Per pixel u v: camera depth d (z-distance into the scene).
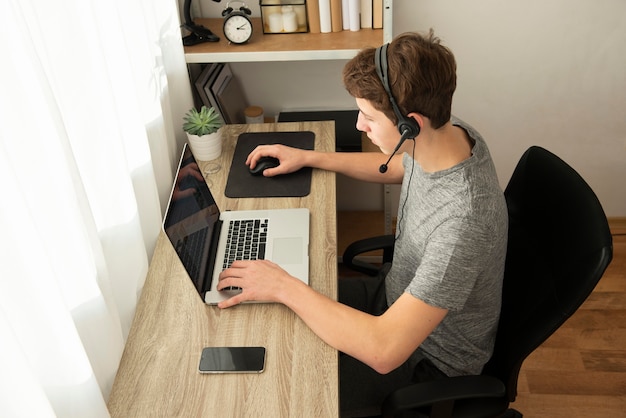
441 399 1.28
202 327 1.35
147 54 1.57
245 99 2.41
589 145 2.51
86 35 1.22
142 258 1.50
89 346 1.24
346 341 1.27
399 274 1.49
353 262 1.82
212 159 1.88
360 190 2.54
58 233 1.10
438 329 1.43
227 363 1.26
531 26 2.21
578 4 2.14
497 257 1.27
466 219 1.21
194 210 1.49
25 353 0.97
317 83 2.34
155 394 1.22
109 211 1.36
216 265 1.50
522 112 2.44
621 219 2.71
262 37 2.01
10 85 0.96
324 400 1.19
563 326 2.30
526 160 1.49
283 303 1.36
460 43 2.27
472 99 2.42
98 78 1.27
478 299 1.34
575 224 1.31
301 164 1.79
